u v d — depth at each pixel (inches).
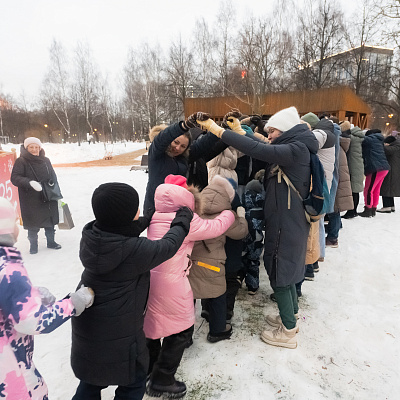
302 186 89.4
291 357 93.7
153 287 77.4
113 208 59.1
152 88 1422.2
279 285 92.4
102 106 1745.8
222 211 93.2
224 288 93.7
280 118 91.4
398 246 175.8
